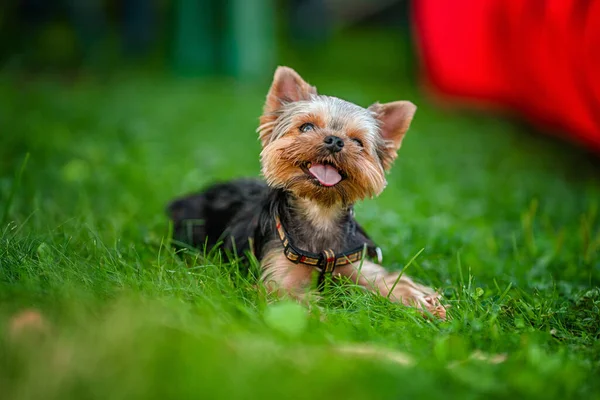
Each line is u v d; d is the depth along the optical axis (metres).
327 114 4.21
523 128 11.46
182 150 8.78
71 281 3.22
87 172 6.90
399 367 2.68
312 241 4.15
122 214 5.64
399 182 7.91
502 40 9.65
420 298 3.90
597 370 2.92
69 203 5.86
